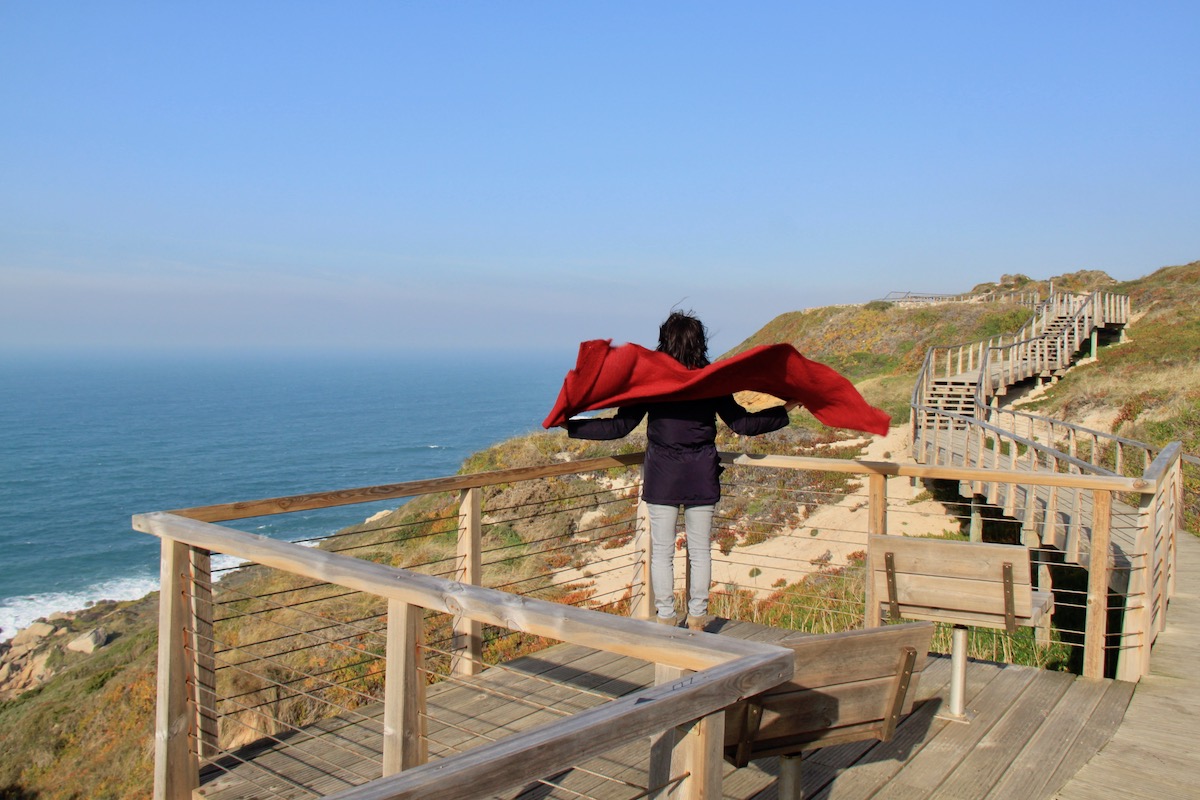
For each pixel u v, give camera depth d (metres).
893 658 2.66
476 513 4.66
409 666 2.63
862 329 43.22
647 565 5.62
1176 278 35.94
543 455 17.25
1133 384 22.05
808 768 3.62
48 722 11.48
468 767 1.34
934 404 24.75
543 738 1.45
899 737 3.96
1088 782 3.53
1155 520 5.30
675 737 1.87
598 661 5.00
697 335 4.29
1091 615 4.77
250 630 10.01
